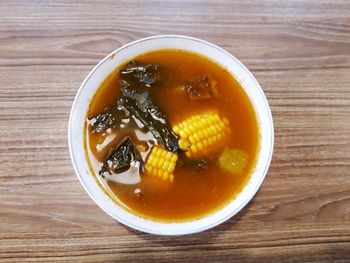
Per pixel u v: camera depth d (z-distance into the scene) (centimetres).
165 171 22
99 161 22
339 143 23
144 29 24
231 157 22
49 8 24
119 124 22
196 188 22
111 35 24
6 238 21
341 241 22
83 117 22
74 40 24
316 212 22
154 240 21
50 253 21
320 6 25
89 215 21
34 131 22
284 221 22
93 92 22
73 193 22
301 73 24
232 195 22
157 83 23
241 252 22
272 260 22
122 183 21
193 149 22
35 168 22
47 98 23
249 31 25
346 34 25
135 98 23
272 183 23
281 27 25
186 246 22
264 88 24
